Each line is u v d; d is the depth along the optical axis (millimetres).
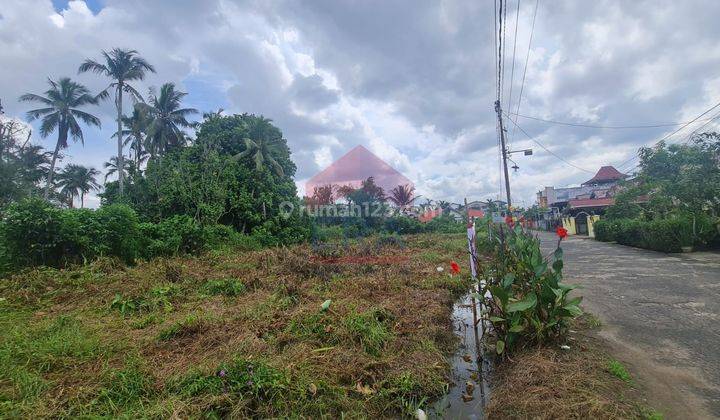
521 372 2797
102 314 4852
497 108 17078
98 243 8602
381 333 3725
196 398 2480
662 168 13609
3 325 4402
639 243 12344
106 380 2762
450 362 3449
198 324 3961
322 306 4461
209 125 20656
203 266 8656
